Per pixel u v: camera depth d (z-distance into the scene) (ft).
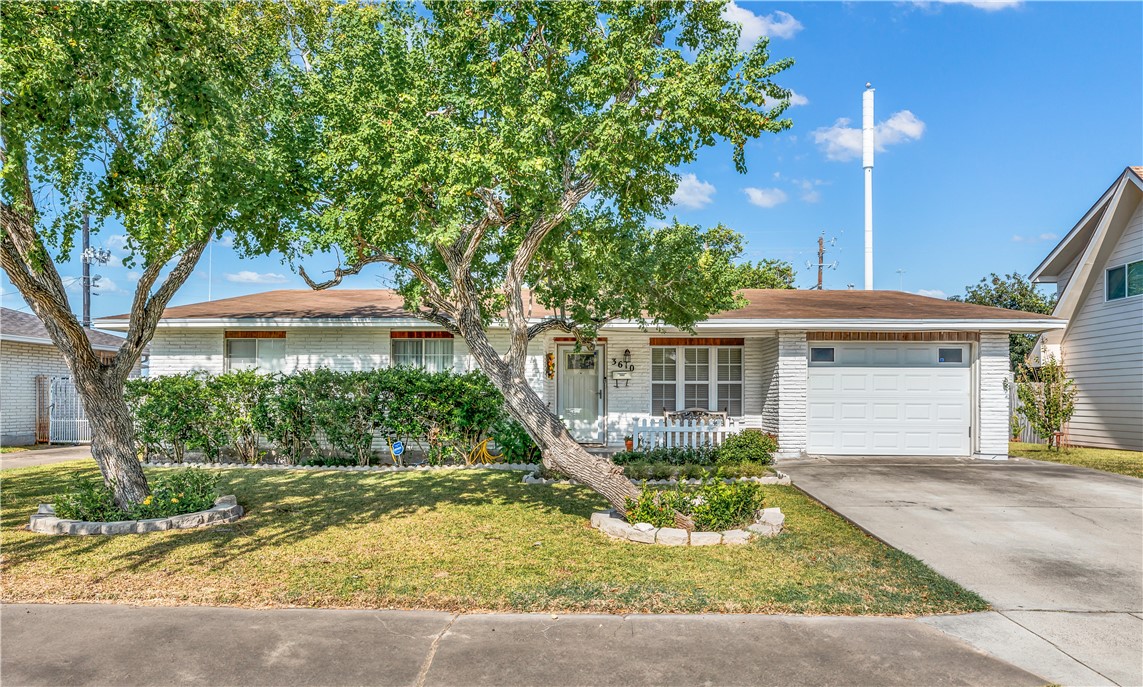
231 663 12.49
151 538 20.89
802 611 15.05
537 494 28.60
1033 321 39.11
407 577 17.17
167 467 36.96
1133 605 15.60
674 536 20.36
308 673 12.10
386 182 18.89
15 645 13.24
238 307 44.96
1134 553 19.74
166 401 37.68
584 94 19.36
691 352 46.83
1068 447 50.78
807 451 41.73
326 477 33.17
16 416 55.67
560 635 13.74
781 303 47.91
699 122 19.10
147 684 11.74
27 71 16.85
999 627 14.29
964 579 17.38
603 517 22.52
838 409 41.96
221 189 18.90
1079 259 51.52
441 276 26.32
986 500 27.25
